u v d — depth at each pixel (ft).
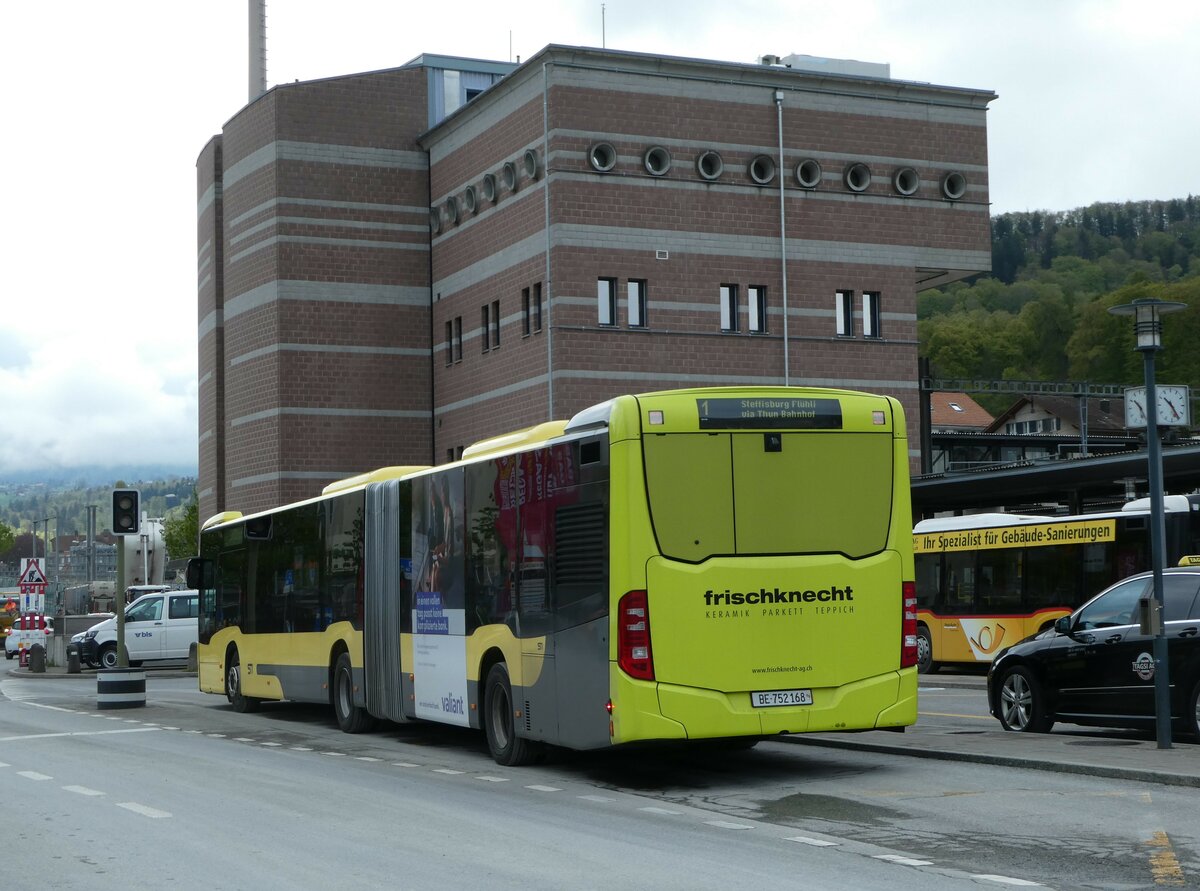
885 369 142.41
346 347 154.20
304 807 40.34
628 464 42.37
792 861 30.83
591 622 43.62
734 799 40.63
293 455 151.94
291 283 153.07
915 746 50.29
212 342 172.86
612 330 132.26
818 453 43.96
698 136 136.36
